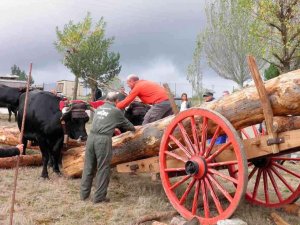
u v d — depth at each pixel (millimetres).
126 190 7844
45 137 8391
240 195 5230
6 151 4934
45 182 8062
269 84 5398
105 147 6906
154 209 6543
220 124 5496
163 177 6250
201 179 5734
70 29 26172
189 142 5922
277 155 6266
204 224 5570
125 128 7137
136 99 9141
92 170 7074
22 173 8797
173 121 6133
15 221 5688
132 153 7230
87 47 25781
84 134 8305
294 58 17797
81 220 5945
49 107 8414
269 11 16562
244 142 5672
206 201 5684
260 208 6668
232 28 23453
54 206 6621
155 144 6836
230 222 5211
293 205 6484
